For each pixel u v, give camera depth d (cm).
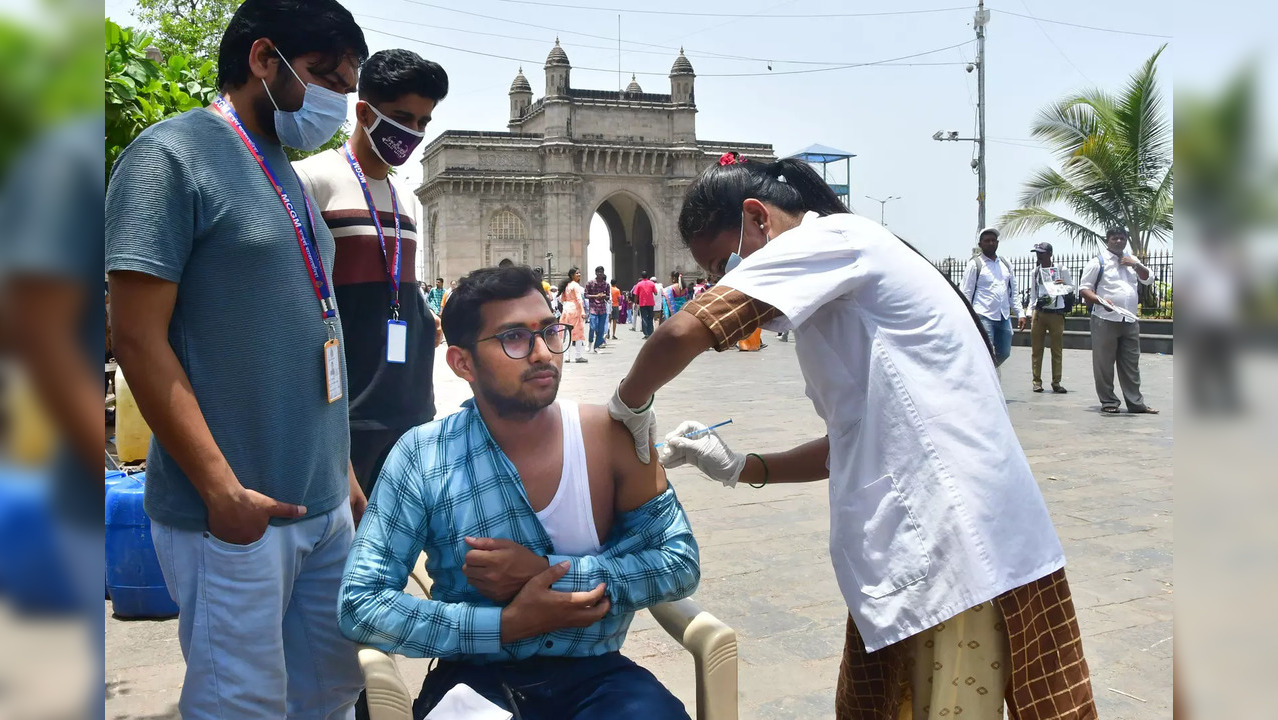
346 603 201
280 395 216
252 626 209
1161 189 2025
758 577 457
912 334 195
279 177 228
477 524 209
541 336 205
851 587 199
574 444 213
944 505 187
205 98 539
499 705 201
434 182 5156
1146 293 1778
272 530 213
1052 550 196
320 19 220
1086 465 699
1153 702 317
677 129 5406
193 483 198
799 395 1200
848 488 200
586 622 201
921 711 198
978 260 1052
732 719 211
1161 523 534
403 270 326
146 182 193
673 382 1384
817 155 3250
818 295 191
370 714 194
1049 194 2255
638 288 2667
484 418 213
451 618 198
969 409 192
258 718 211
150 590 411
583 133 5259
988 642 193
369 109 309
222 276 207
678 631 218
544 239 5206
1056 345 1164
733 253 223
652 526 219
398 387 320
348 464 249
